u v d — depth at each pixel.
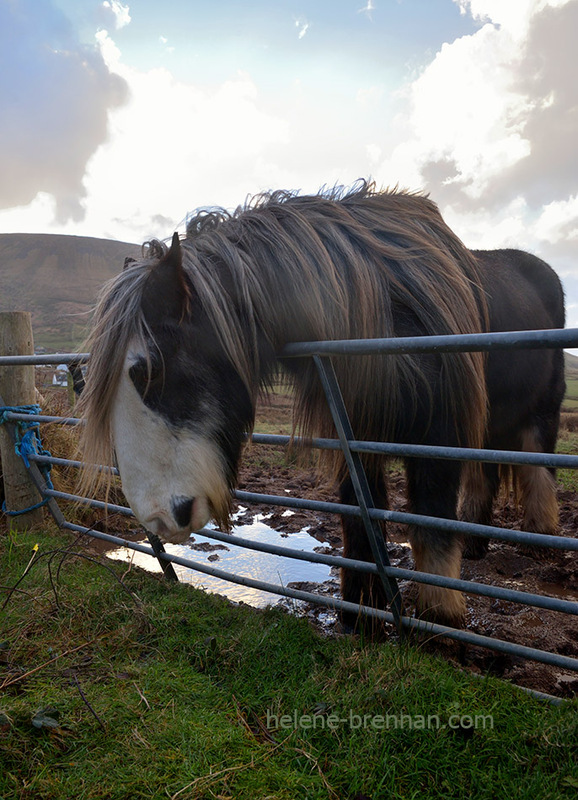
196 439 1.88
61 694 1.77
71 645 2.14
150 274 1.83
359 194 2.50
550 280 3.71
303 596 2.33
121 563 3.16
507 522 4.47
